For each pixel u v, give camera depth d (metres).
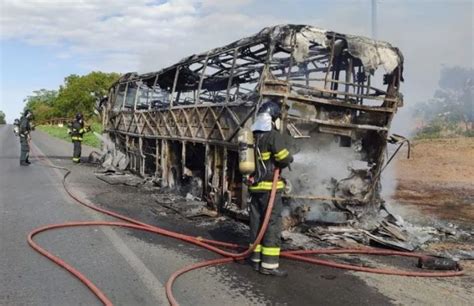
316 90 6.37
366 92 7.04
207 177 8.13
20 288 4.18
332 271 5.01
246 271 4.92
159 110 10.74
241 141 5.15
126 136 13.77
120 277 4.55
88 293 4.12
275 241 4.82
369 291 4.40
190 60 9.03
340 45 6.86
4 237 5.88
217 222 7.27
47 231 6.26
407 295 4.32
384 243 6.09
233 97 9.68
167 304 3.92
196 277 4.66
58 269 4.74
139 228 6.64
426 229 7.12
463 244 6.43
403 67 6.84
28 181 11.07
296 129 6.38
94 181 11.69
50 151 21.39
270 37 6.19
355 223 6.95
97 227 6.61
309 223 6.85
